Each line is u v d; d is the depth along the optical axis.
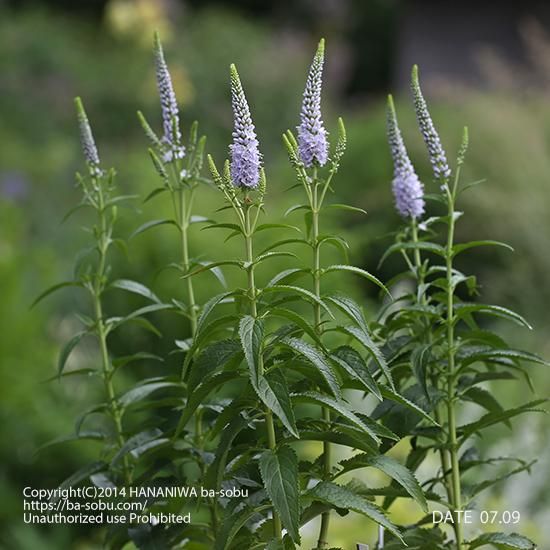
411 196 3.76
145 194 8.32
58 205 15.57
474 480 6.86
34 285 9.68
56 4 27.80
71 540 7.71
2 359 8.19
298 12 30.31
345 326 3.05
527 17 21.70
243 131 3.01
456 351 3.61
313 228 3.22
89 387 8.30
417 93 3.56
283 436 3.29
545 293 10.98
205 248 7.87
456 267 11.61
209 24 21.05
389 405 3.52
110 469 3.85
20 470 8.16
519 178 11.89
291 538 3.12
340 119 3.21
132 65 19.67
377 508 3.01
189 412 3.08
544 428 7.38
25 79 19.73
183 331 7.73
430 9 22.30
